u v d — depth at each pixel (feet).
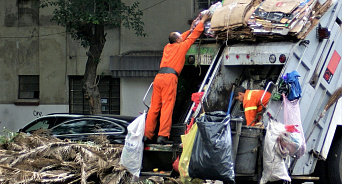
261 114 35.70
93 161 38.73
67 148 39.32
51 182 36.32
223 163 31.63
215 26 38.83
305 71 38.29
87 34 82.28
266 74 41.45
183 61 38.86
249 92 37.17
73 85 102.63
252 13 37.86
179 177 37.29
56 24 101.55
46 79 102.42
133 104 96.48
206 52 40.65
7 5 103.65
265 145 33.24
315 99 39.47
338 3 41.24
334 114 41.24
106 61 98.48
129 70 92.68
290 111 35.22
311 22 37.76
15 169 36.91
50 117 58.90
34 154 38.99
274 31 36.65
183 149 34.17
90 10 80.12
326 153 40.50
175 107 42.04
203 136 31.86
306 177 37.81
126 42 97.25
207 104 38.47
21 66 103.81
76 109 102.63
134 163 36.70
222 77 39.99
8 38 104.06
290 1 37.55
